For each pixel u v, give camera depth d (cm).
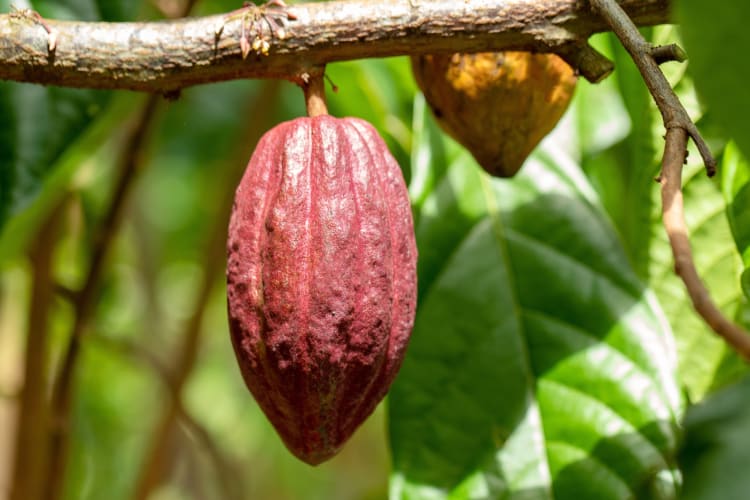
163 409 178
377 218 117
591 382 139
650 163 138
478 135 129
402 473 138
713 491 114
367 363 117
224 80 122
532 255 144
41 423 162
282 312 117
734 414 116
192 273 292
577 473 136
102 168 188
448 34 120
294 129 119
